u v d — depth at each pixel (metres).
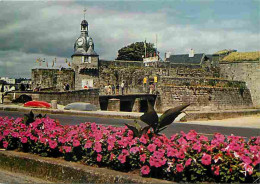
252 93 69.62
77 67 69.75
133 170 6.98
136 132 7.98
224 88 63.53
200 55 93.12
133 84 68.69
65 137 8.34
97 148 7.32
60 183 7.23
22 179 7.60
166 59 98.12
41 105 32.91
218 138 7.18
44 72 66.81
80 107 33.03
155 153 6.54
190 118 28.09
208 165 6.41
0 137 9.55
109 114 25.91
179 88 58.06
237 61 71.62
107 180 6.50
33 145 8.81
